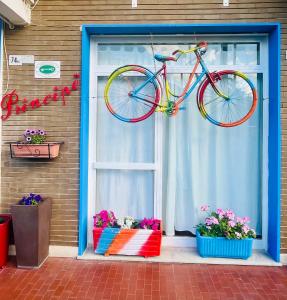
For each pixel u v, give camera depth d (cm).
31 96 404
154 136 420
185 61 414
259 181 420
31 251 366
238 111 415
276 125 384
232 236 377
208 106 418
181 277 351
